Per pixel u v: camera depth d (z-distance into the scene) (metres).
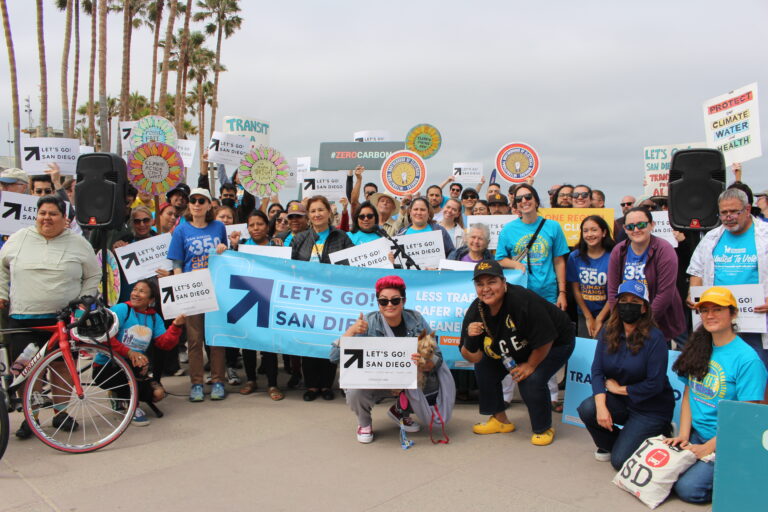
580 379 5.21
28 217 6.84
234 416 5.59
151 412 5.73
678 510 3.65
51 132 26.89
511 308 4.66
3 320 5.80
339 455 4.58
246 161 8.80
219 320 6.17
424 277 6.07
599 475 4.22
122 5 31.98
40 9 23.97
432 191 9.16
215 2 42.03
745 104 6.87
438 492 3.91
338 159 10.62
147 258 6.45
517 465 4.40
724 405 3.21
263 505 3.71
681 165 5.41
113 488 3.96
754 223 4.79
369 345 4.64
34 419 4.80
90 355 5.19
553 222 5.98
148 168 7.82
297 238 6.69
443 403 4.92
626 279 5.30
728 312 3.83
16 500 3.77
